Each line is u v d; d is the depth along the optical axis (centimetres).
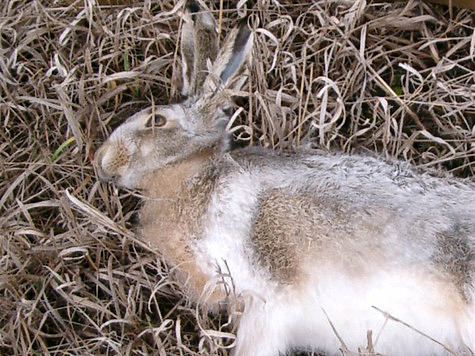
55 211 118
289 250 105
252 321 107
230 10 123
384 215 104
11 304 112
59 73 122
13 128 121
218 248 107
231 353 109
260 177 108
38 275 114
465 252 103
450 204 105
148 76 121
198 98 114
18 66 122
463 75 120
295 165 108
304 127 120
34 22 125
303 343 108
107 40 124
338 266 104
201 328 108
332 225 105
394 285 104
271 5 124
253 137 119
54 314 112
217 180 108
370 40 123
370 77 120
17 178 116
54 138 120
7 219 114
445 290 103
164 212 110
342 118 120
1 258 113
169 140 112
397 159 114
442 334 104
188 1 119
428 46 123
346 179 107
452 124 120
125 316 112
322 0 124
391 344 106
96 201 117
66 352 110
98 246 115
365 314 105
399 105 121
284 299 105
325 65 121
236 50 113
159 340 110
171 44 124
